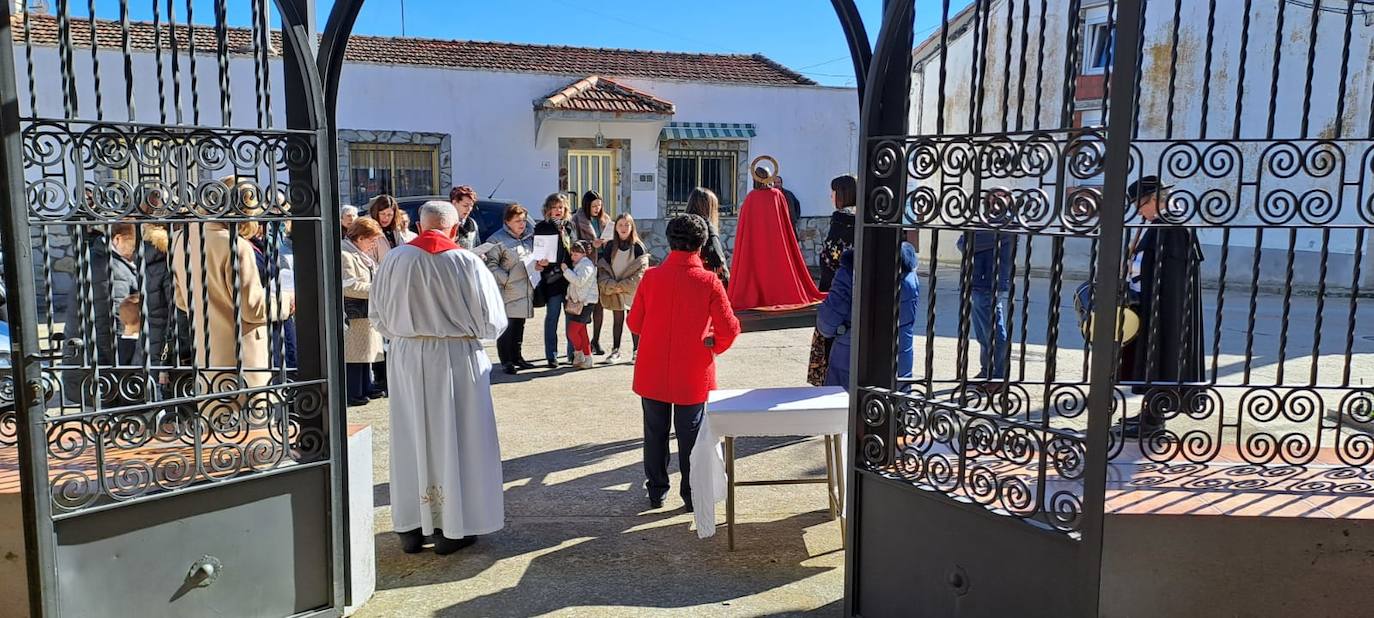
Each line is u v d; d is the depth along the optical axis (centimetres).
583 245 752
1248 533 252
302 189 291
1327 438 440
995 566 270
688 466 418
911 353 443
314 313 301
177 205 266
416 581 352
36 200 246
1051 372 254
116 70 1086
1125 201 227
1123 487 275
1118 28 221
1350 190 1241
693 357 403
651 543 388
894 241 297
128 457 291
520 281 722
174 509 275
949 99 1708
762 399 387
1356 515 251
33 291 241
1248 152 1266
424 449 362
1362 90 1198
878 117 291
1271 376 673
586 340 750
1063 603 253
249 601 293
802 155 1655
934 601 289
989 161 264
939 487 284
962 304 278
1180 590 254
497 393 668
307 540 306
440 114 1427
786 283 608
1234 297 1269
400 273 352
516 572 360
